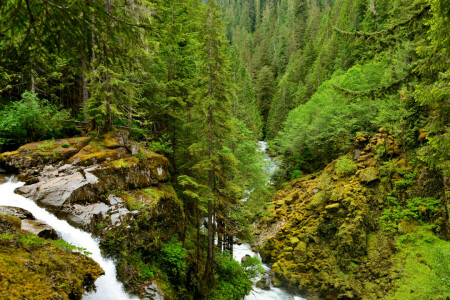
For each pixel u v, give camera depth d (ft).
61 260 19.90
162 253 37.55
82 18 13.29
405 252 48.42
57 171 35.24
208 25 40.63
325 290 52.03
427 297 40.19
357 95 36.88
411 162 56.44
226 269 48.49
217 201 42.91
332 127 89.92
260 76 220.02
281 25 363.97
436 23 20.31
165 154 60.34
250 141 60.80
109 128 45.75
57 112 48.67
